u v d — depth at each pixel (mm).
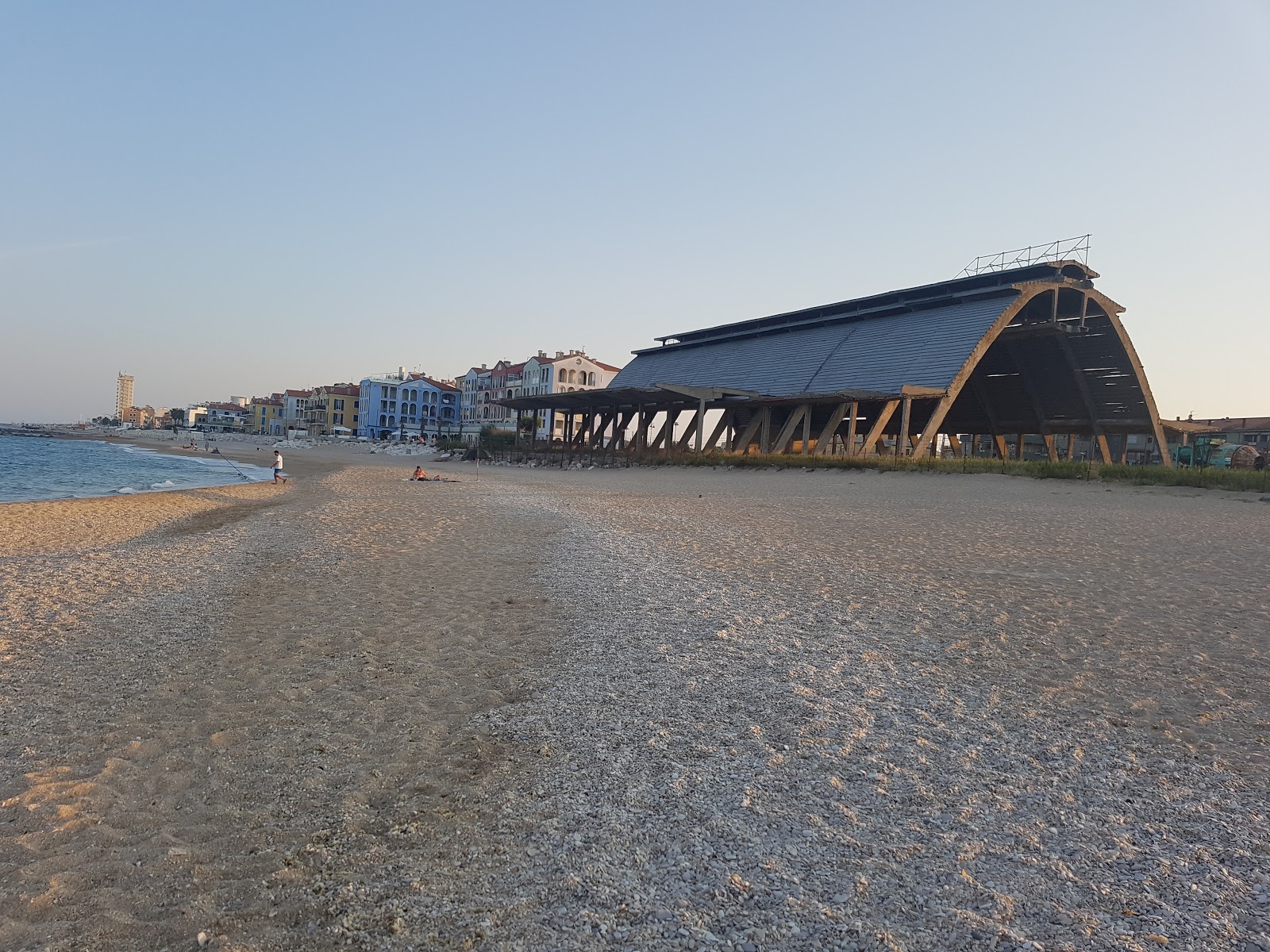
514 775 4199
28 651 6809
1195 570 10578
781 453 43125
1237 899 2947
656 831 3545
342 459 70188
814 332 54219
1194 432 53750
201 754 4598
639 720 4957
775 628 7262
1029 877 3123
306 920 2932
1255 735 4664
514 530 15414
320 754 4566
